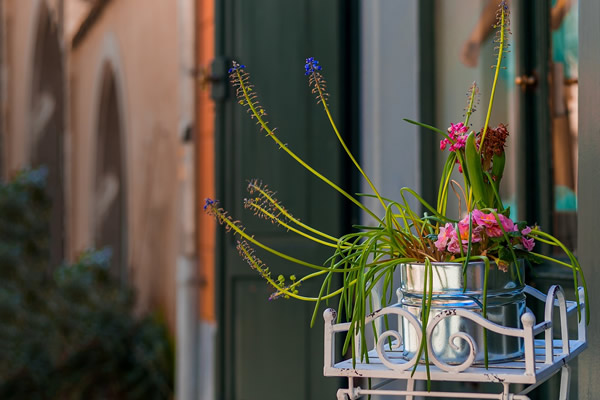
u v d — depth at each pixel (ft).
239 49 12.19
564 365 5.73
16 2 30.89
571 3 9.30
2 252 24.93
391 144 10.97
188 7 15.21
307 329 11.35
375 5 11.04
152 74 19.53
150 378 18.80
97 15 23.71
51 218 28.76
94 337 20.03
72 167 26.43
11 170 31.71
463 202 10.37
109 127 23.76
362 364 5.34
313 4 11.44
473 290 5.16
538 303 8.96
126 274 22.48
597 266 6.82
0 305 23.32
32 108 29.04
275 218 5.79
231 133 12.22
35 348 22.33
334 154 11.18
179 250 15.53
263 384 11.75
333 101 11.22
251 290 11.92
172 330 18.24
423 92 10.84
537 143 9.59
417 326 5.04
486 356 4.96
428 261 5.05
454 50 10.65
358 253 5.51
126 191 22.06
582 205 6.92
